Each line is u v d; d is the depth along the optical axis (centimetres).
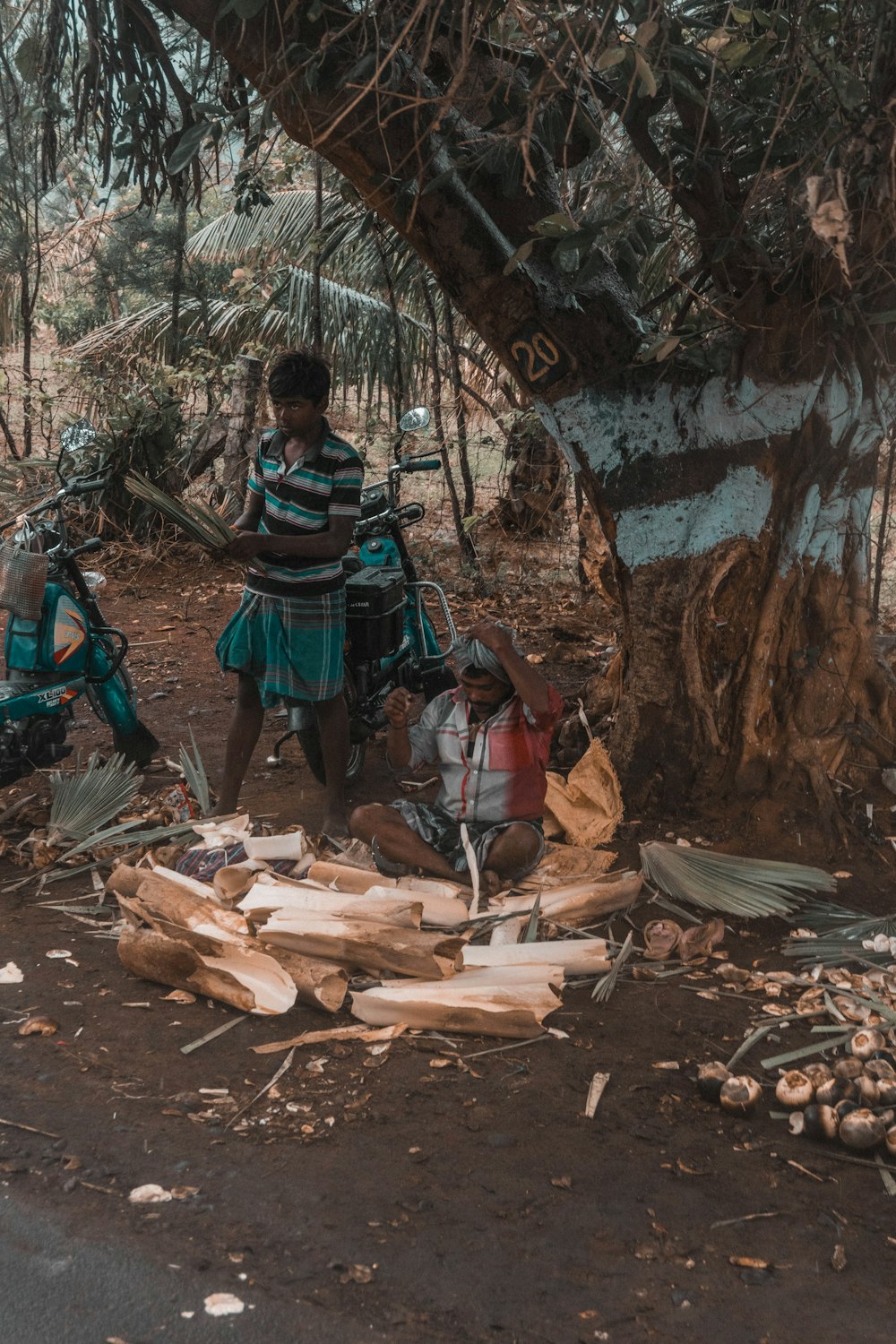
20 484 959
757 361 424
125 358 1074
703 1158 270
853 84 306
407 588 535
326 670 435
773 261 411
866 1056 306
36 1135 267
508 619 834
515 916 373
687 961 366
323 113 384
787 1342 215
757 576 444
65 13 423
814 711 452
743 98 359
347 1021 327
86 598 482
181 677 676
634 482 458
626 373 450
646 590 459
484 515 1060
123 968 351
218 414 984
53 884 407
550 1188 256
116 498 947
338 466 421
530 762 403
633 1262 235
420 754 413
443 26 366
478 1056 310
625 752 467
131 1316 215
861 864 436
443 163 404
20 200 815
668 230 395
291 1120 278
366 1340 212
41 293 1432
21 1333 210
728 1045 320
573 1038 321
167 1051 306
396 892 370
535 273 438
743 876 402
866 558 466
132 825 431
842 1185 263
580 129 379
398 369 915
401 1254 234
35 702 447
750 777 449
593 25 294
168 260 1098
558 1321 218
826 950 367
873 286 396
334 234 861
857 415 438
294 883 385
